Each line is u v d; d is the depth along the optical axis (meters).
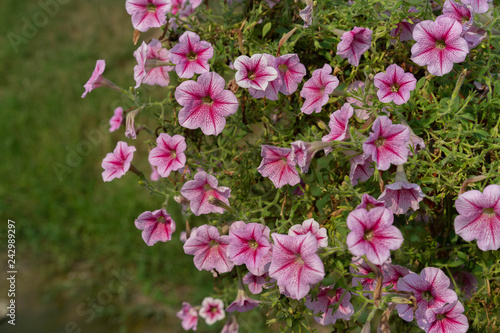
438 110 0.90
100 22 2.96
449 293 0.84
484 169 0.86
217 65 1.01
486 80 0.90
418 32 0.86
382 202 0.84
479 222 0.81
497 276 0.94
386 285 0.89
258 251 0.87
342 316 0.93
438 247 1.00
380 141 0.83
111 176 0.99
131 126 1.01
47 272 2.00
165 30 1.00
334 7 0.98
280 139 0.98
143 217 0.95
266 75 0.88
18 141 2.42
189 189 0.91
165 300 1.84
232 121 1.05
